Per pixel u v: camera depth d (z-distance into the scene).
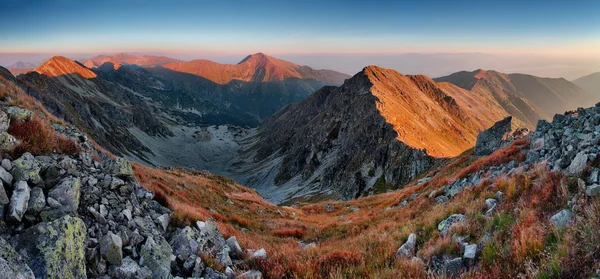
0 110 10.38
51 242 6.51
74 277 6.57
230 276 9.07
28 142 10.50
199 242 10.20
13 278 5.36
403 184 106.75
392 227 15.58
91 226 8.49
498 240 8.34
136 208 10.66
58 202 8.19
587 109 19.11
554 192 9.98
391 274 8.48
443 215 13.31
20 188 7.75
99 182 10.73
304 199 144.00
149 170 29.77
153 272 8.10
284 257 11.15
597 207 7.15
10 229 6.89
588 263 5.82
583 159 10.48
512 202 11.13
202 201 27.17
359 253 11.03
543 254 6.51
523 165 17.31
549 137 17.84
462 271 7.89
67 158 10.80
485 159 22.94
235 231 15.70
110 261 7.65
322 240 19.34
